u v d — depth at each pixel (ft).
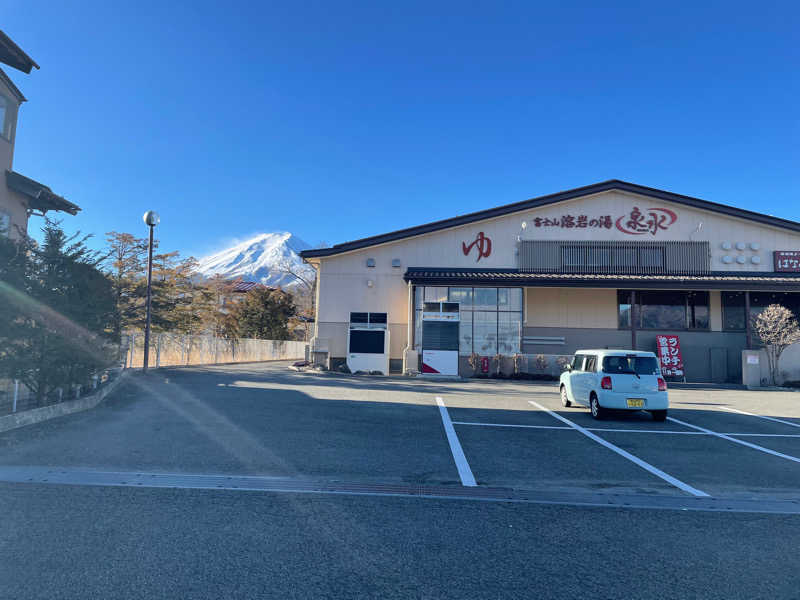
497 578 11.96
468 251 80.48
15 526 14.33
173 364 76.79
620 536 14.93
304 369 78.13
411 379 67.46
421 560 12.83
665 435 31.86
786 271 78.69
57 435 26.21
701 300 77.36
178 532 14.17
